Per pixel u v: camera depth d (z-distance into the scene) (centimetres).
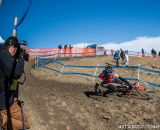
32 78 1814
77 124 773
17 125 276
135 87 1155
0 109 269
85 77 1870
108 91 1159
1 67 262
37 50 3419
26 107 865
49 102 995
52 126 734
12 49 270
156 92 1307
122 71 2119
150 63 2538
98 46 4044
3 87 267
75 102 1022
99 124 785
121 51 2736
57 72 2133
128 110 935
